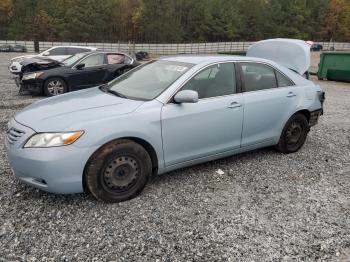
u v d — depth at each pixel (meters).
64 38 65.25
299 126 5.29
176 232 3.16
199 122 4.00
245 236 3.13
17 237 3.00
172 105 3.83
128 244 2.96
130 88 4.22
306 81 5.44
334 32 89.69
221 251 2.91
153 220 3.34
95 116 3.45
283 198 3.88
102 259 2.77
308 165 4.90
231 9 80.50
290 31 86.38
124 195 3.64
